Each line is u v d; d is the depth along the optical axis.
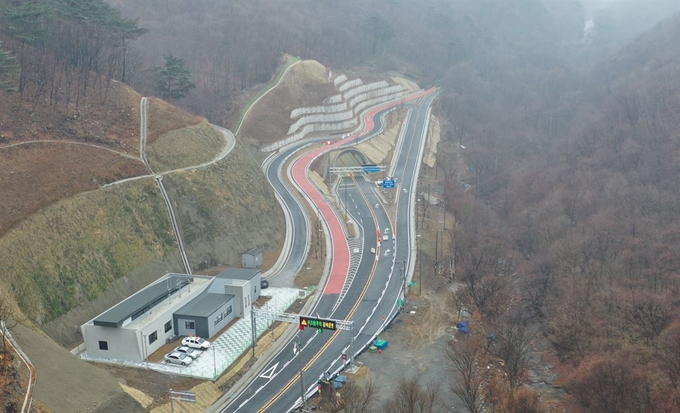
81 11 158.25
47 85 143.38
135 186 124.19
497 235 155.38
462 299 121.25
